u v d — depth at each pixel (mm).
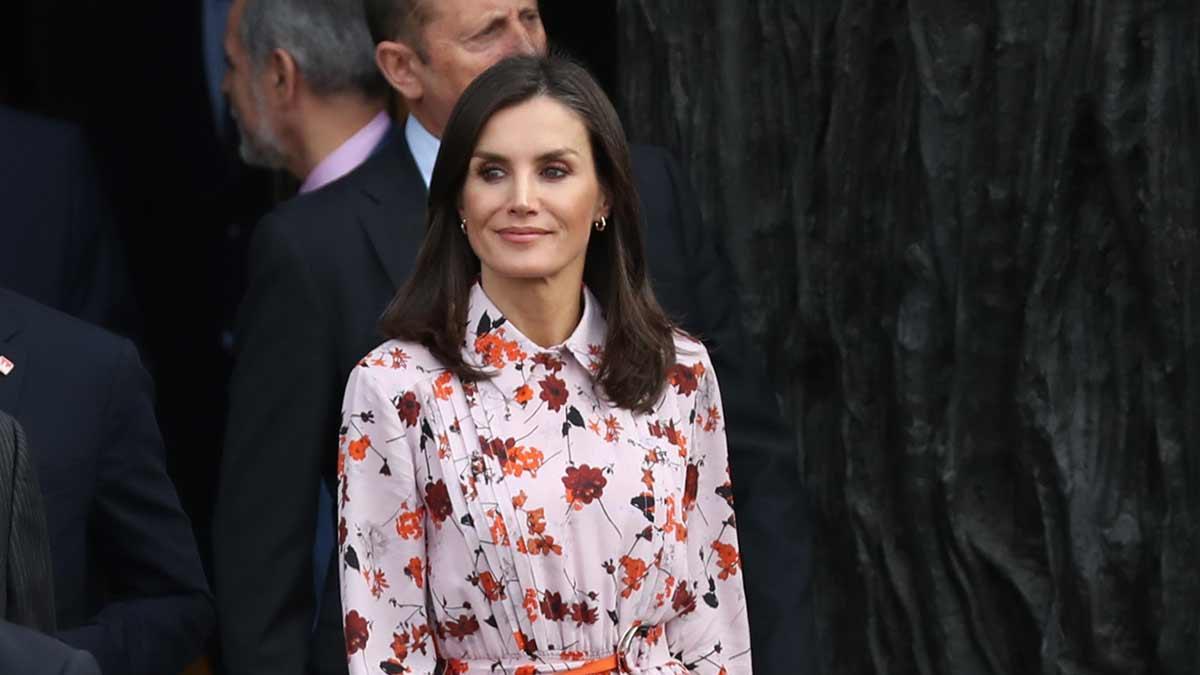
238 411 9422
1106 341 9516
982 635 10016
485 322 8141
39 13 15820
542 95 7996
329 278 9398
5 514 6449
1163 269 9250
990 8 9656
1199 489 9320
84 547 9219
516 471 8000
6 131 12531
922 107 9828
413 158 9773
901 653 10320
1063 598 9703
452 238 8195
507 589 7941
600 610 8023
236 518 9344
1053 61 9469
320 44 11109
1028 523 9836
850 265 10289
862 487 10344
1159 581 9438
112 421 9281
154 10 15672
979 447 9898
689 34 10773
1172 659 9438
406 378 8070
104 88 15789
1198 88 9125
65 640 8977
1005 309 9758
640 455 8141
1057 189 9492
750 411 9805
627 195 8203
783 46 10477
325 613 9352
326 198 9617
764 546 9547
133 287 15734
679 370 8328
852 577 10484
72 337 9312
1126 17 9227
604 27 14172
